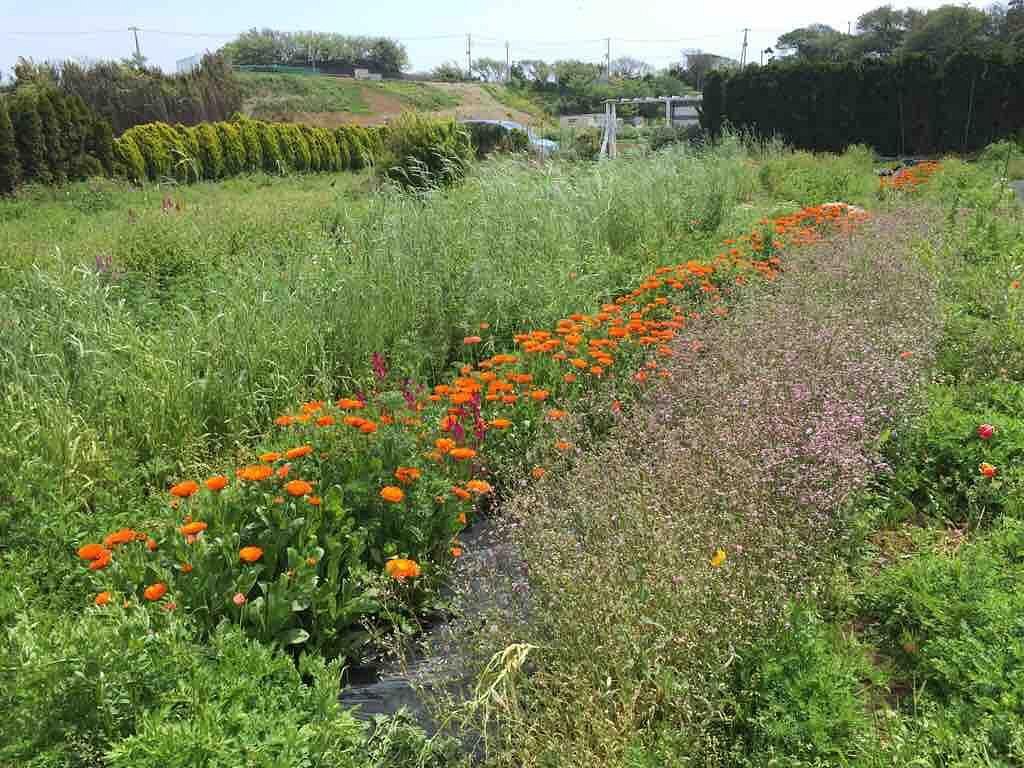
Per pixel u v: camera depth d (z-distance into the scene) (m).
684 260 8.41
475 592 3.02
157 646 2.30
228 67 42.53
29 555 3.27
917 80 30.91
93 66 36.38
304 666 2.54
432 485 3.45
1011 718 2.29
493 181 8.79
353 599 2.98
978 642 2.62
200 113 38.44
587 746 2.24
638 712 2.41
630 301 6.39
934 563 3.10
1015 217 10.77
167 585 2.84
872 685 2.69
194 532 2.80
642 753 2.15
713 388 4.29
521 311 6.13
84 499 3.75
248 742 2.03
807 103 32.97
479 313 5.99
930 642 2.72
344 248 6.79
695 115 53.75
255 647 2.41
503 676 2.29
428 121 14.05
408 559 3.26
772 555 2.86
